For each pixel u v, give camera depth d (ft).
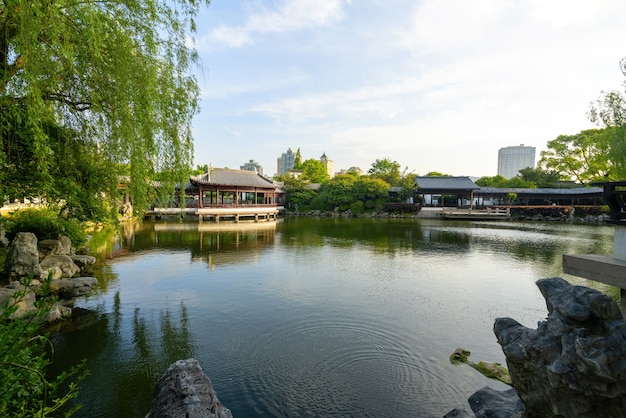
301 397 22.71
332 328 33.68
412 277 53.67
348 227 132.46
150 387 23.81
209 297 42.86
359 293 45.09
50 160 27.78
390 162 270.46
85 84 27.17
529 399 16.61
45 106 24.84
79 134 31.19
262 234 105.40
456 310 38.93
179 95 32.86
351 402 22.22
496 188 198.39
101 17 23.59
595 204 174.60
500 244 87.71
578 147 181.47
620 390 13.17
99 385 23.95
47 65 21.35
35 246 38.99
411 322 35.32
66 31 22.13
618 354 13.37
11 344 10.39
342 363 27.02
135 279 50.98
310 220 170.50
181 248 77.82
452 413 19.89
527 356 16.20
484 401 20.67
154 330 32.96
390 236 104.12
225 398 22.50
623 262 18.52
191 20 30.94
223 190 144.25
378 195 207.82
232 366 26.50
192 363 16.56
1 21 20.75
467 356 28.17
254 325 34.30
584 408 14.02
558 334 15.39
